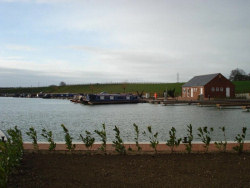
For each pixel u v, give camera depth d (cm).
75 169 899
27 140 2044
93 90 16650
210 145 1318
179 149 1214
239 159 1038
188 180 788
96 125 3058
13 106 7131
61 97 13488
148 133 2369
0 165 671
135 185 747
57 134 2372
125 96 8219
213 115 3972
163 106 6288
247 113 4250
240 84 10931
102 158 1056
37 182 769
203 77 8088
